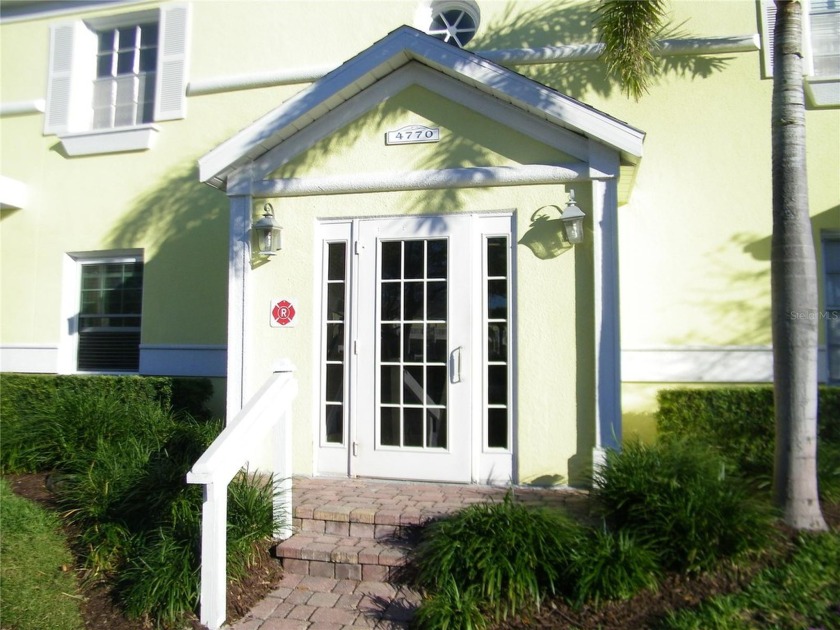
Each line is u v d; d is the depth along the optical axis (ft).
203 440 21.17
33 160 32.04
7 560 15.46
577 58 25.64
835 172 24.21
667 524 14.05
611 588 13.15
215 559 13.64
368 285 20.59
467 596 13.33
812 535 14.51
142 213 30.19
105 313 31.27
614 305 18.48
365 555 15.37
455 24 28.48
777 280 15.93
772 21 24.66
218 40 29.91
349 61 20.12
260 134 20.77
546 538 14.30
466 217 20.04
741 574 13.47
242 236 21.45
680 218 24.64
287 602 14.60
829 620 11.93
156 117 30.19
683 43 24.68
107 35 32.81
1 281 31.91
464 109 20.25
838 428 21.17
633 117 25.13
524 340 19.29
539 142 19.65
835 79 24.26
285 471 16.78
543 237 19.42
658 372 24.16
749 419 21.31
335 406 20.72
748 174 24.38
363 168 20.86
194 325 29.09
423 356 20.12
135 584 14.34
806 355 15.44
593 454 18.04
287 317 21.07
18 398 27.61
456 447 19.56
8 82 32.78
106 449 19.30
